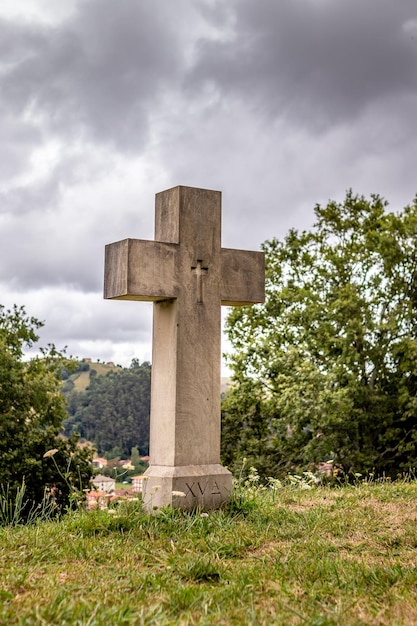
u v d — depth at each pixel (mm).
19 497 9797
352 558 7230
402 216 33781
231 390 33438
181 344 9617
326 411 28375
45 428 31953
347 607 5566
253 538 8000
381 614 5426
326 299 33875
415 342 29172
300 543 7832
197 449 9555
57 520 9328
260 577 6391
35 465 27906
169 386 9609
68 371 37500
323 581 6379
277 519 9070
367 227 35312
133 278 9422
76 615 5156
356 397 29281
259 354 32938
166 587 6086
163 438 9617
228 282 10055
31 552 7191
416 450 29453
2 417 29266
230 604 5629
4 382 30422
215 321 9875
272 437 32594
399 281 31531
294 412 29328
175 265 9695
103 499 9148
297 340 33062
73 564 6898
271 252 36344
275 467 30438
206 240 9938
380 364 30328
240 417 33156
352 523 8828
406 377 29781
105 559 7098
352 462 28938
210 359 9773
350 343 29859
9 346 37594
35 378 32625
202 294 9812
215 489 9492
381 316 31250
